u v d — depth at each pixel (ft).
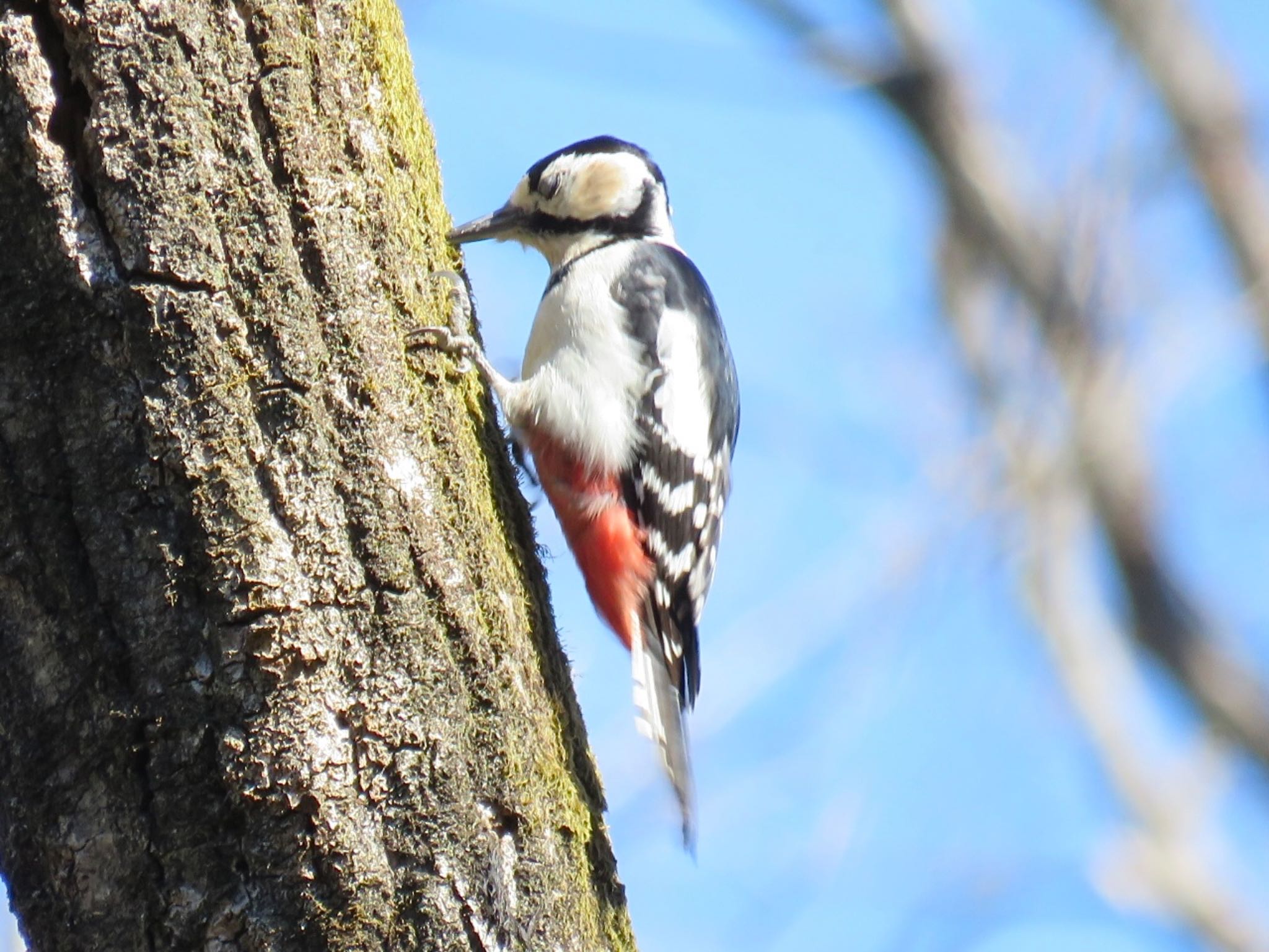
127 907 21.83
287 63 24.02
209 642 22.03
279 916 21.84
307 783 21.99
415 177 27.35
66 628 22.06
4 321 22.18
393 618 23.09
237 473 22.35
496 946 22.98
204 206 22.76
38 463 22.16
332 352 23.62
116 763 21.93
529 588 26.63
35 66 22.29
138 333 22.20
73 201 22.27
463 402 26.68
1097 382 57.00
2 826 22.38
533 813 23.90
